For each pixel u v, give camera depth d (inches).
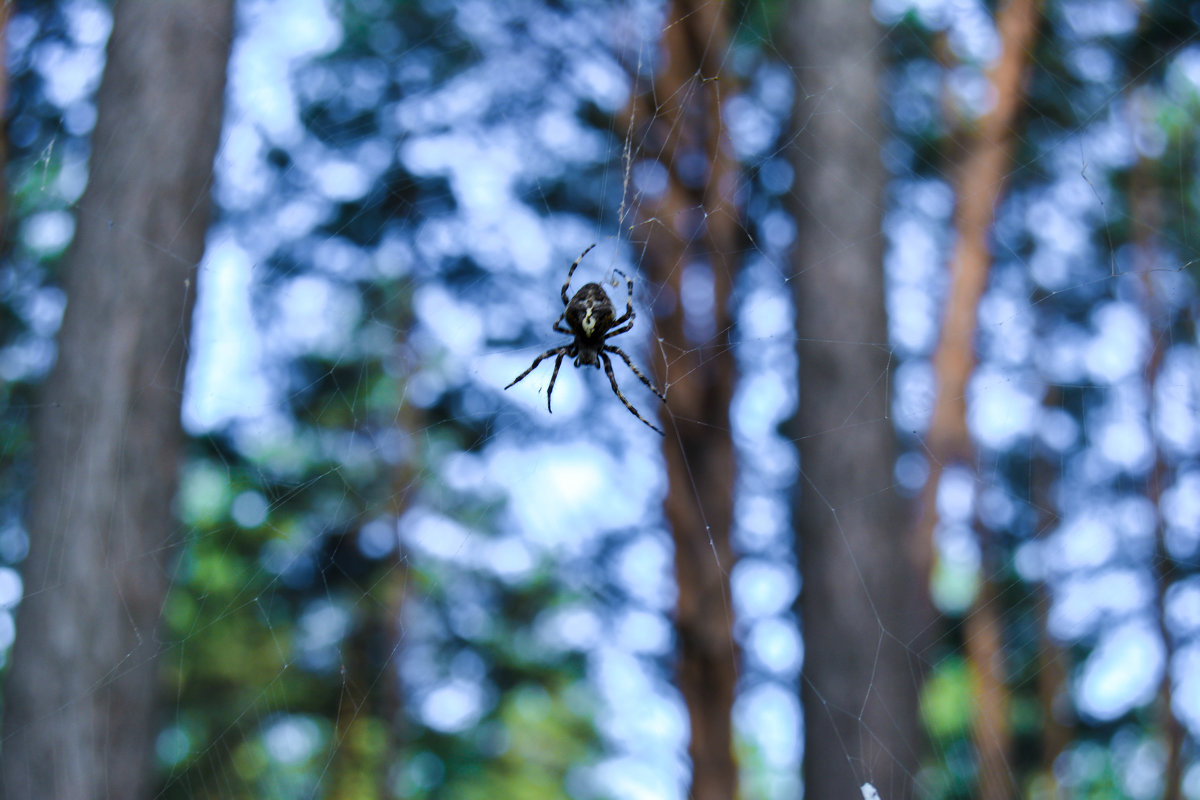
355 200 335.9
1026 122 312.2
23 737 181.3
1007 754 319.0
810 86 211.0
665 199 281.7
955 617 332.2
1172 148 314.8
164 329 203.2
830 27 211.3
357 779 392.2
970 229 317.1
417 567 384.2
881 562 185.2
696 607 272.8
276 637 360.8
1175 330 323.3
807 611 186.7
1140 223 318.3
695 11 256.2
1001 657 323.9
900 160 301.7
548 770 459.8
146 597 196.4
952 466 303.1
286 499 310.7
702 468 281.7
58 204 253.1
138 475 196.7
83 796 180.4
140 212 203.2
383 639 397.7
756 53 293.3
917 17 301.6
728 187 284.5
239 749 357.7
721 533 278.1
